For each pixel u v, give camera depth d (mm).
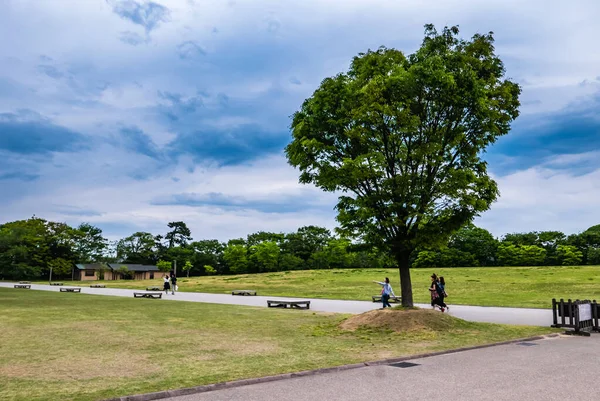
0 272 80688
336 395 6816
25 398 6562
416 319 14555
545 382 7652
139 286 54500
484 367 9016
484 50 16719
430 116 15828
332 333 13875
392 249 16469
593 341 12906
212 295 36250
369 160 15188
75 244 95688
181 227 123125
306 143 15836
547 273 56406
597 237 85062
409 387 7305
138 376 8000
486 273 60250
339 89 16422
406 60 16500
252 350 10867
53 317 18000
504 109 16688
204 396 6805
